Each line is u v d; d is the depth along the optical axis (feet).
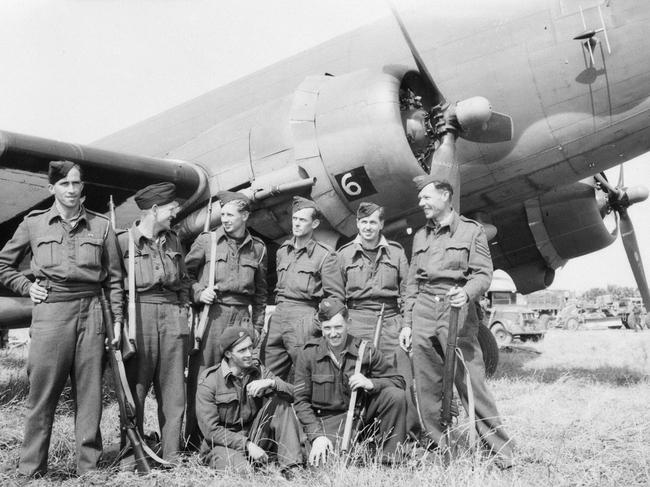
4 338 53.11
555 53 21.94
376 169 19.88
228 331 12.86
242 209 14.90
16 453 13.71
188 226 22.43
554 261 30.68
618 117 22.13
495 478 11.28
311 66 25.40
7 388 24.72
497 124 20.84
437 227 13.47
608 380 26.05
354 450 12.51
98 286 12.83
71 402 19.70
